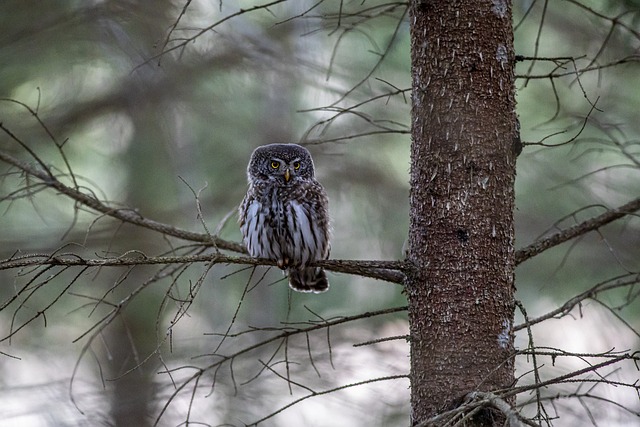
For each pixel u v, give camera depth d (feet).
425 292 22.30
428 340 22.13
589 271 47.65
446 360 21.88
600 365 18.21
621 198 48.98
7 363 49.96
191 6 43.75
